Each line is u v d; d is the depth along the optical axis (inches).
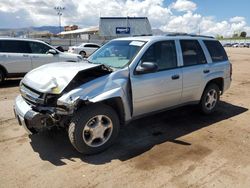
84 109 154.6
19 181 135.5
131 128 206.4
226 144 180.1
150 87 181.2
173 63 200.1
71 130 153.7
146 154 164.2
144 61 180.5
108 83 161.6
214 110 246.7
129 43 196.7
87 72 169.9
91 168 147.7
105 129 164.6
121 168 147.9
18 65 394.9
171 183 134.4
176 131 201.6
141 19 1792.6
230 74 251.8
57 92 150.5
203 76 219.9
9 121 220.2
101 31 1765.5
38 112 151.3
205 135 194.9
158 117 231.5
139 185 132.6
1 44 386.3
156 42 191.3
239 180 137.9
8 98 303.9
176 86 198.5
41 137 186.4
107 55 198.2
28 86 165.9
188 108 257.3
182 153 166.1
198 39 226.5
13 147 171.8
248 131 204.2
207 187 131.7
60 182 134.9
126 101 169.8
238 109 263.3
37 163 152.5
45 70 174.2
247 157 162.1
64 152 165.6
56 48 460.8
